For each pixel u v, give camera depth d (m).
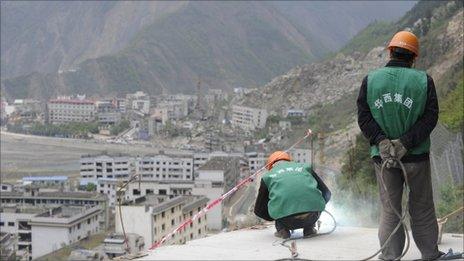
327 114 193.25
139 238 52.78
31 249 70.56
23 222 74.81
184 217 60.38
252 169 126.00
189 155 130.88
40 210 78.50
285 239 8.39
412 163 6.27
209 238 8.69
